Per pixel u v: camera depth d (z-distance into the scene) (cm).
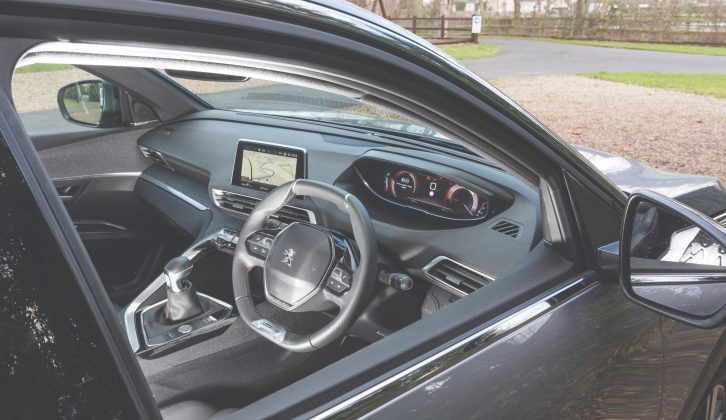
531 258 135
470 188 201
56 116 294
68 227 65
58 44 65
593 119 1149
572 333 126
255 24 78
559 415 121
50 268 63
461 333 113
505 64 2086
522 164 121
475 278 185
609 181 137
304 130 267
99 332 66
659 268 130
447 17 2969
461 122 108
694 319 116
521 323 120
